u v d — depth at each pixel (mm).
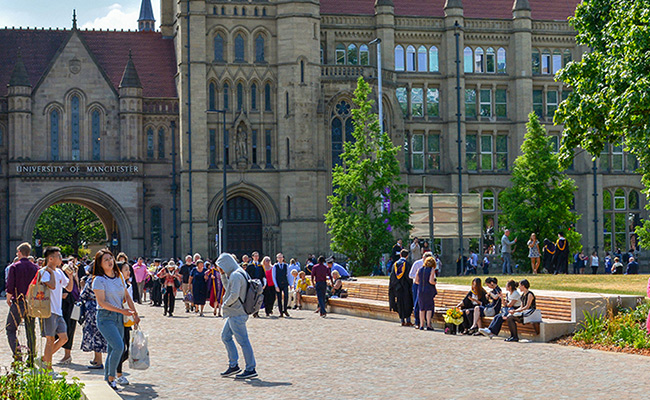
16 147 78438
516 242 72125
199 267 43031
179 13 79312
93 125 80688
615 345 25344
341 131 81062
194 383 20203
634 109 28688
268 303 40812
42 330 21250
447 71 87188
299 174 79188
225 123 79500
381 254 66312
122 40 86875
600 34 33781
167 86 84375
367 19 85562
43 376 15516
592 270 80875
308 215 79125
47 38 85500
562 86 89625
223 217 73375
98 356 23062
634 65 29266
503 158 89125
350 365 22766
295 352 25812
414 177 86562
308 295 46781
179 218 81250
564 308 28000
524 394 18000
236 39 80250
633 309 27688
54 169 78688
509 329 28625
